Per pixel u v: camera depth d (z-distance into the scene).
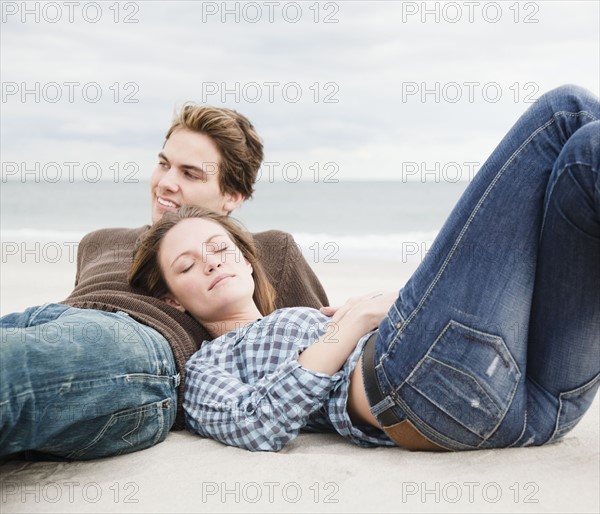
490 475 1.97
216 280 2.69
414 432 2.14
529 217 2.02
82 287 2.95
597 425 2.49
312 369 2.25
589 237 1.91
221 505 1.87
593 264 1.95
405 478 1.97
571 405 2.14
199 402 2.37
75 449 2.17
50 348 2.00
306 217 18.34
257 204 20.36
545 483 1.91
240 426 2.24
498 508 1.77
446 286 2.04
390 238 13.09
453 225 2.08
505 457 2.10
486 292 2.01
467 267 2.03
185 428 2.52
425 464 2.07
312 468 2.07
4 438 1.93
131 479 2.05
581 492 1.85
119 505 1.88
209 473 2.07
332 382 2.25
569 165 1.87
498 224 2.02
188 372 2.45
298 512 1.81
